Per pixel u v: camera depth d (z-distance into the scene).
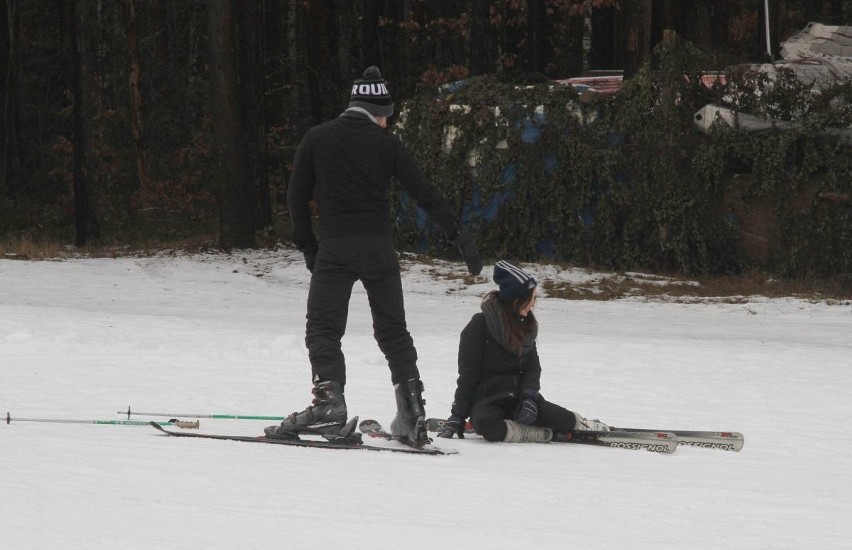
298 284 67.81
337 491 13.68
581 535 11.97
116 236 92.00
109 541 10.25
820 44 76.06
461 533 11.63
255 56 84.50
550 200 72.31
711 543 11.89
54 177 116.75
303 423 18.08
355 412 22.84
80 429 18.16
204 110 118.94
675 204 68.88
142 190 106.12
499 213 73.56
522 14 106.56
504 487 14.77
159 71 119.81
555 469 16.77
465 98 74.56
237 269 73.50
